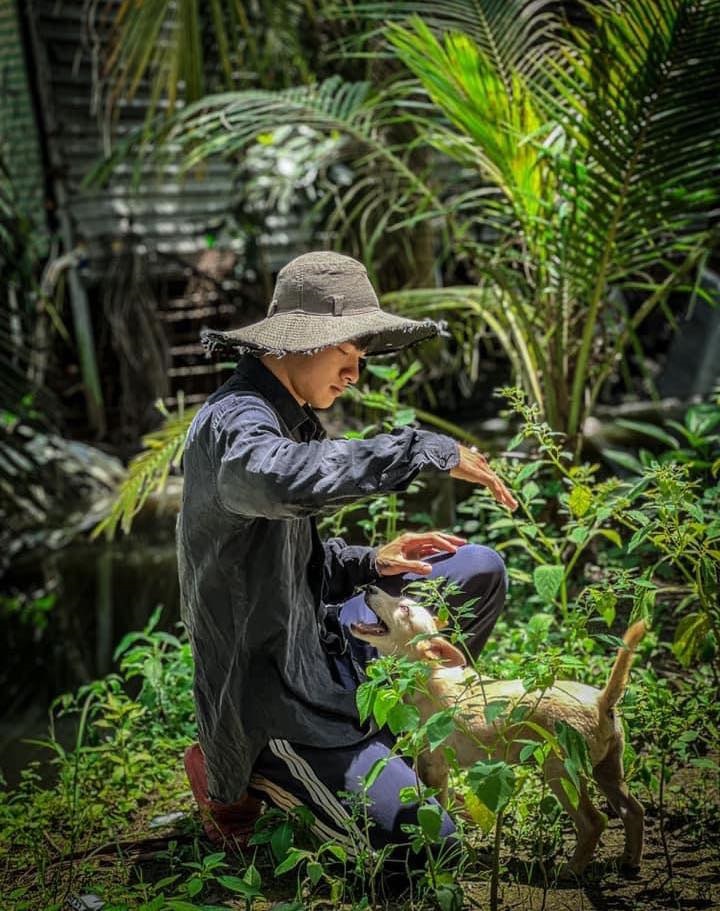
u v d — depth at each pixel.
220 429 2.62
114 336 8.61
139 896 2.86
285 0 7.31
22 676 5.25
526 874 2.89
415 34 4.79
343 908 2.80
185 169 5.54
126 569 6.58
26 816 3.43
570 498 3.46
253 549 2.74
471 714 2.71
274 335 2.72
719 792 3.27
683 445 7.37
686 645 3.21
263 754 2.95
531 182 4.48
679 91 4.00
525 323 4.46
